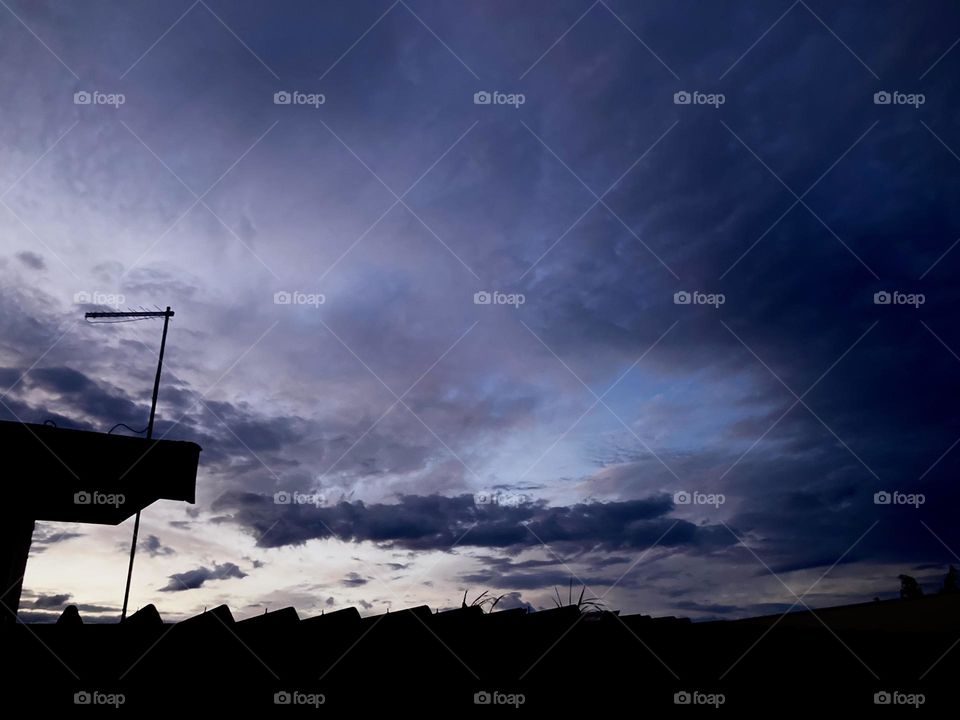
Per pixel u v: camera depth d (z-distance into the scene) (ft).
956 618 17.80
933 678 8.56
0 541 17.35
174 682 8.73
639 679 8.62
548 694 8.44
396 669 8.73
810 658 8.95
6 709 8.37
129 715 8.52
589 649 9.02
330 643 9.16
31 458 15.42
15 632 9.50
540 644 9.03
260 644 9.12
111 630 9.95
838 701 8.37
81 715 8.51
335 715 8.22
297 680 8.54
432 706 8.25
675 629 9.46
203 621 9.54
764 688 8.55
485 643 9.21
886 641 9.06
